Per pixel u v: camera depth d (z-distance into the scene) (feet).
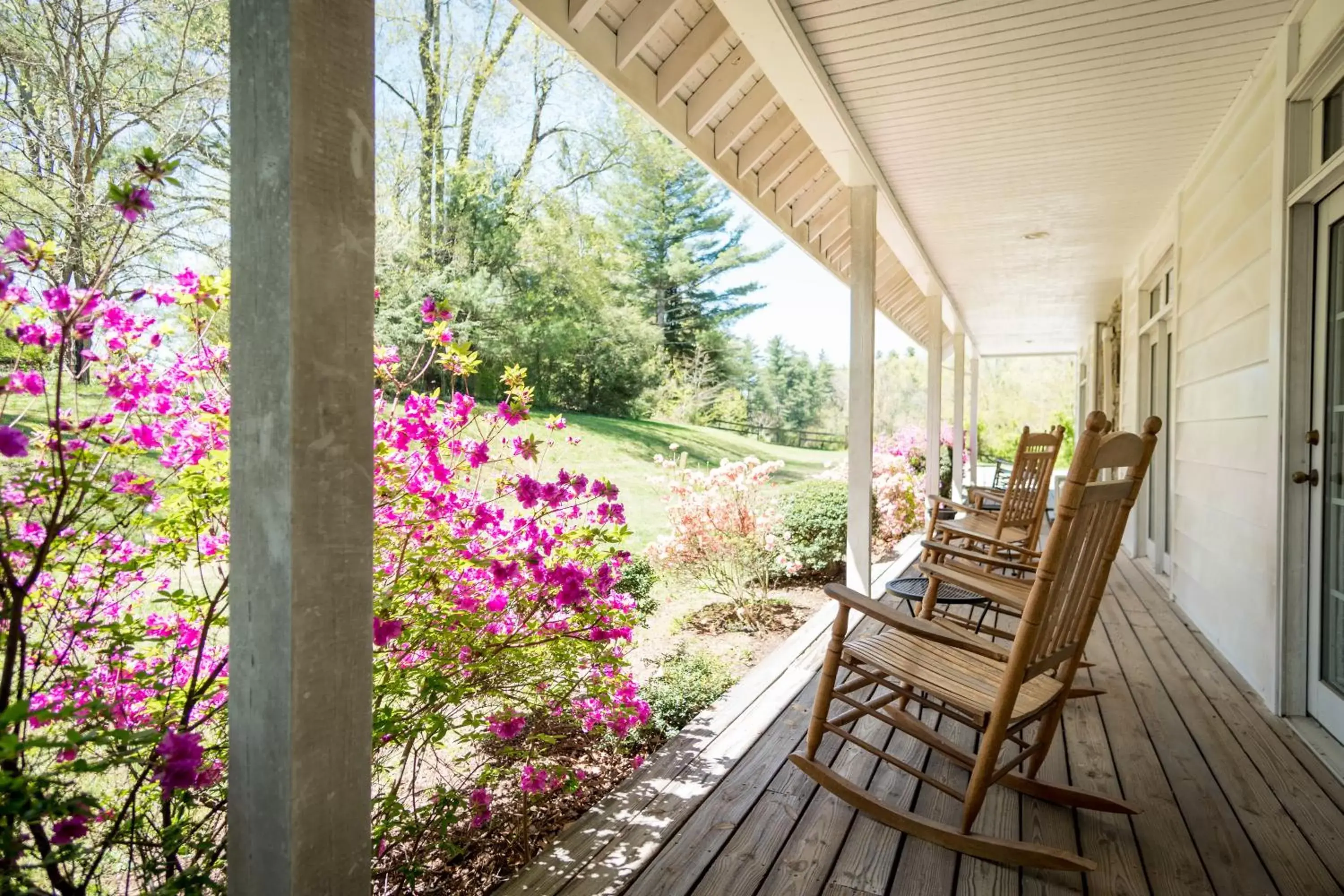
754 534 17.44
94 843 5.22
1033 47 9.30
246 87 3.51
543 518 7.75
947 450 34.42
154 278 24.61
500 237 52.26
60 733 4.78
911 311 29.60
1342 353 8.35
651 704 10.02
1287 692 9.09
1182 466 14.51
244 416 3.54
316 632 3.52
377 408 7.13
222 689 5.92
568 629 7.32
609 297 63.98
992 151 12.71
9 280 4.04
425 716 6.51
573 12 7.86
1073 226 17.40
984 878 5.84
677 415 69.21
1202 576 13.01
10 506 4.14
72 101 22.70
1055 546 5.61
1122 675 10.74
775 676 10.46
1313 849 6.26
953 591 9.98
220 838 5.82
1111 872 5.94
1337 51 7.87
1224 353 11.62
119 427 5.64
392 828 7.03
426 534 6.81
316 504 3.52
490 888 6.82
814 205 15.40
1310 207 8.87
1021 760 6.63
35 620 5.21
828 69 9.84
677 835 6.39
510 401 7.57
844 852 6.14
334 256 3.59
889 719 6.94
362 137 3.72
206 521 6.13
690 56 9.41
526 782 7.43
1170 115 11.34
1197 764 7.84
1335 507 8.52
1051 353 45.91
